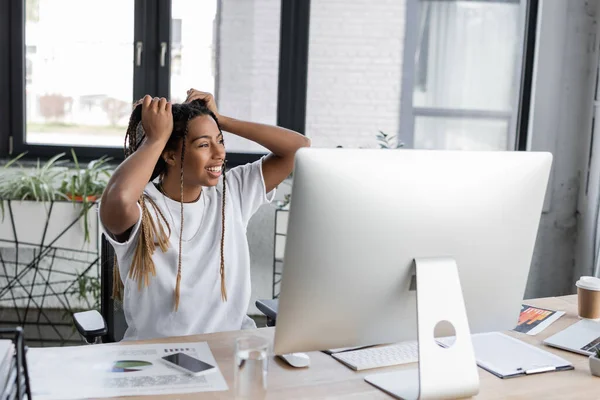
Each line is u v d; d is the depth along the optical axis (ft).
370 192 4.36
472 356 4.66
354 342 4.74
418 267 4.56
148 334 6.14
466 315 4.74
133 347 5.25
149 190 6.23
